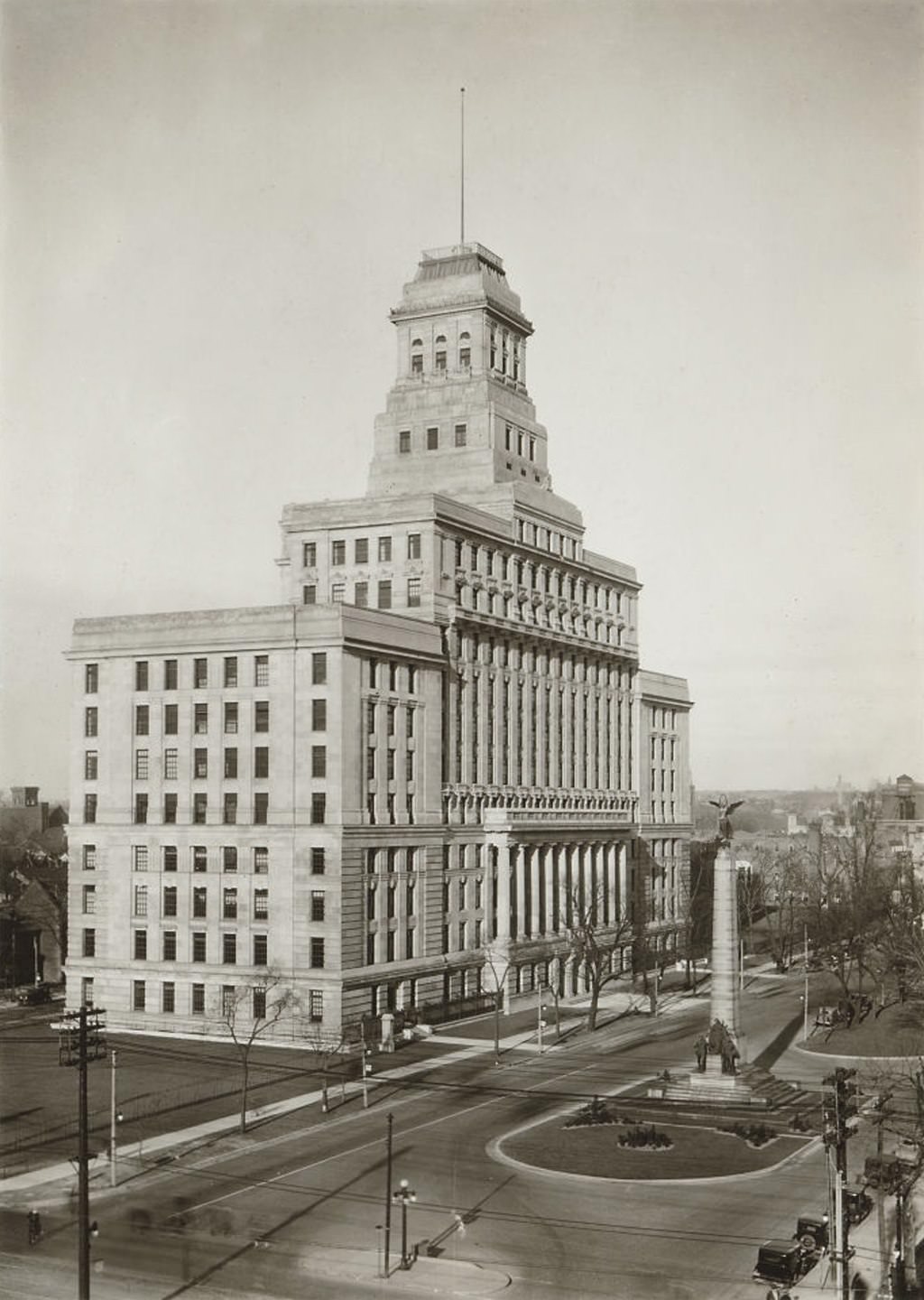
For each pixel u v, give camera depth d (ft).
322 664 353.51
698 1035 360.69
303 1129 259.80
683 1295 174.19
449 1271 183.21
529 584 460.55
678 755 573.74
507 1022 383.65
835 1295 173.99
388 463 473.67
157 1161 238.68
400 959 370.32
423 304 474.90
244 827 357.00
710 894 584.81
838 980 446.60
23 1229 204.13
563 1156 238.68
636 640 540.52
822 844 611.06
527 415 489.26
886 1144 245.45
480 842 415.44
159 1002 364.58
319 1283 180.24
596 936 454.40
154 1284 180.86
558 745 475.31
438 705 396.16
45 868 513.86
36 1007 402.93
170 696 371.56
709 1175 226.79
